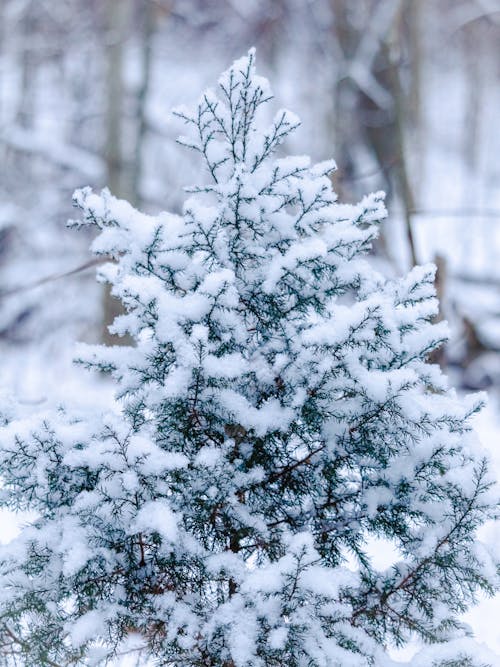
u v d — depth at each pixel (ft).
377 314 8.23
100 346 8.88
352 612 8.60
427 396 9.03
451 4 57.41
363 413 8.54
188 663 8.24
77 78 53.26
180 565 8.45
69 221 9.06
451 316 31.04
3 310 37.04
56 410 9.53
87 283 38.47
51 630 8.31
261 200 8.98
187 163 44.37
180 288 9.11
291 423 8.75
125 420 8.99
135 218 8.94
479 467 8.63
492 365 29.40
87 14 54.29
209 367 8.18
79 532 8.03
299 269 8.71
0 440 8.21
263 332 9.20
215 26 59.82
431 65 57.77
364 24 40.19
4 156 44.06
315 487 8.95
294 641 7.93
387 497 8.70
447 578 8.52
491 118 55.47
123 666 9.05
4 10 51.52
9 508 9.13
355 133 42.57
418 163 38.68
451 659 8.04
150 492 8.22
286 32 53.98
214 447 8.87
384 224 34.32
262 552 9.00
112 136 36.73
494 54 56.54
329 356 8.36
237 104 9.25
